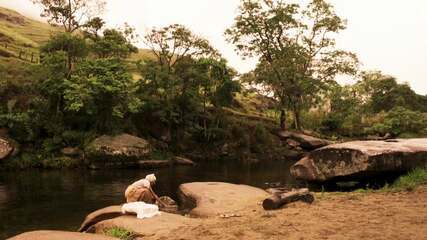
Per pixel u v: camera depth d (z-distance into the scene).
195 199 14.79
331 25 50.41
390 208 10.35
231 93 46.38
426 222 8.88
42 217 14.88
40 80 37.06
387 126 54.62
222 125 46.50
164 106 42.34
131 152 33.72
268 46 51.91
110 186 22.80
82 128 36.28
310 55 51.78
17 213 15.58
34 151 33.56
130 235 9.21
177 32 46.66
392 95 72.69
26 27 88.75
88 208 16.58
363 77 64.75
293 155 46.25
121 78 36.66
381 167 14.80
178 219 10.44
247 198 14.08
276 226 8.97
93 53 43.75
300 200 11.72
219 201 13.64
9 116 33.69
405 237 7.78
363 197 12.16
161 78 41.97
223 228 9.04
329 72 51.03
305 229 8.60
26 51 61.06
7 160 31.45
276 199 11.43
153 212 10.80
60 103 36.56
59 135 34.78
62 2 47.59
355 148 15.13
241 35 52.06
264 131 47.91
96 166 32.66
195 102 44.50
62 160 32.59
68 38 39.06
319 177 15.90
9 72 39.78
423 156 15.95
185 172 30.31
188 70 43.28
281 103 51.59
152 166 34.25
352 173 14.95
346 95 59.31
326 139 51.84
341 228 8.58
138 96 41.12
